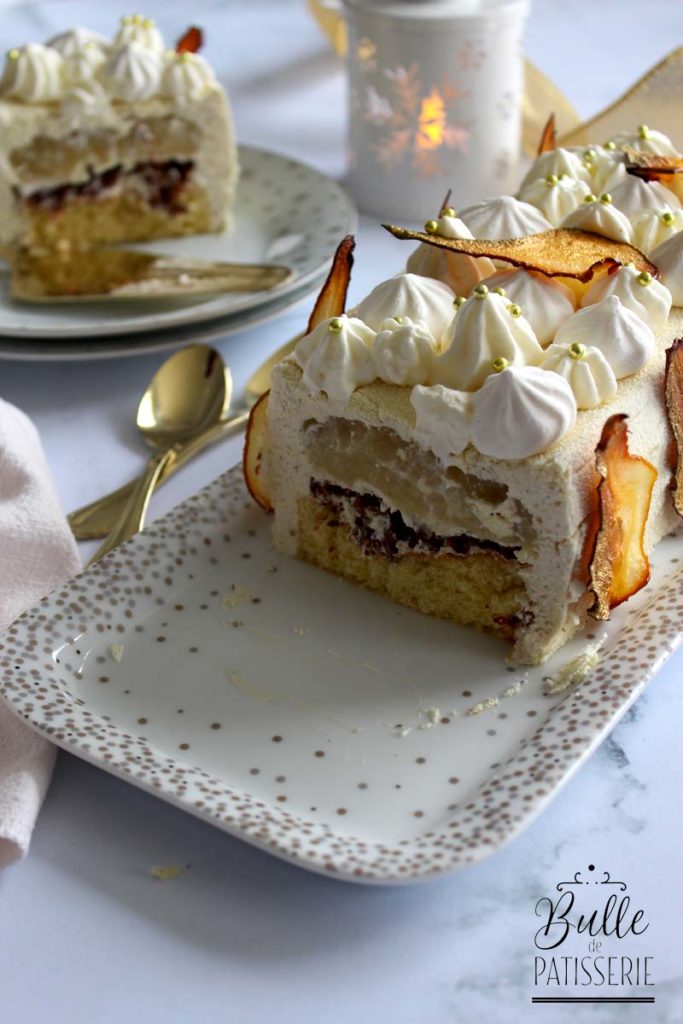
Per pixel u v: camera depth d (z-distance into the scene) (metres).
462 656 0.58
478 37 0.79
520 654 0.58
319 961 0.50
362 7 0.80
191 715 0.56
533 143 0.88
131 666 0.58
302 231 0.81
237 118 0.96
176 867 0.52
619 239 0.63
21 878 0.52
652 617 0.57
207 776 0.54
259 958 0.50
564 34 1.04
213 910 0.51
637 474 0.57
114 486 0.66
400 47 0.80
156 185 0.84
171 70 0.82
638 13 1.08
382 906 0.51
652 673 0.55
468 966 0.50
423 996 0.49
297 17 1.10
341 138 0.94
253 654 0.58
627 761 0.55
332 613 0.60
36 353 0.70
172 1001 0.49
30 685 0.56
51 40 0.85
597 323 0.59
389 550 0.60
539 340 0.60
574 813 0.53
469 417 0.56
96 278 0.77
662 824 0.53
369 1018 0.49
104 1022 0.49
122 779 0.54
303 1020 0.48
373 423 0.58
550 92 0.87
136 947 0.50
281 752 0.55
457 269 0.62
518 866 0.52
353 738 0.55
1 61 0.96
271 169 0.86
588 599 0.58
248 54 1.03
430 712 0.56
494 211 0.65
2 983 0.49
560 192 0.67
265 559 0.62
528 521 0.57
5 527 0.60
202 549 0.62
